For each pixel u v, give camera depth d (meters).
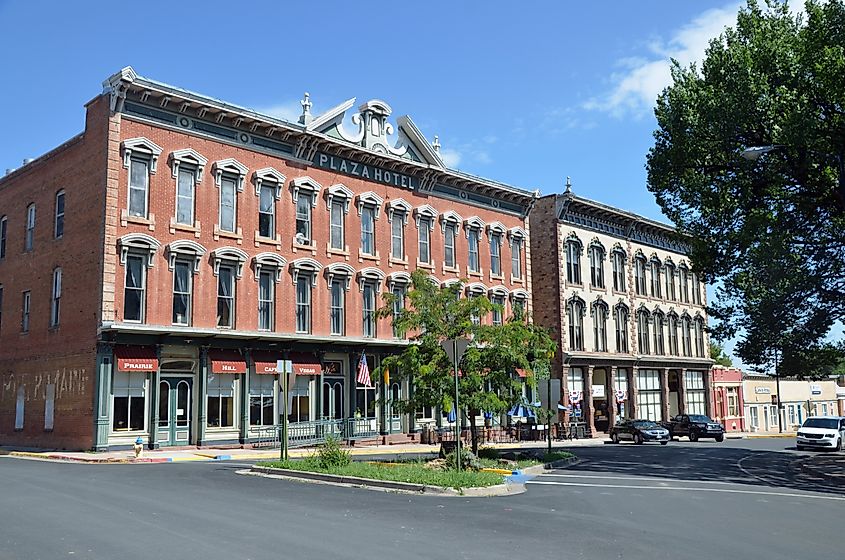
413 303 24.81
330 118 36.34
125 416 28.64
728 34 29.91
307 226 35.28
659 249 57.91
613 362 51.06
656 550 10.54
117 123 29.05
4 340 34.41
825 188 27.86
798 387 75.88
